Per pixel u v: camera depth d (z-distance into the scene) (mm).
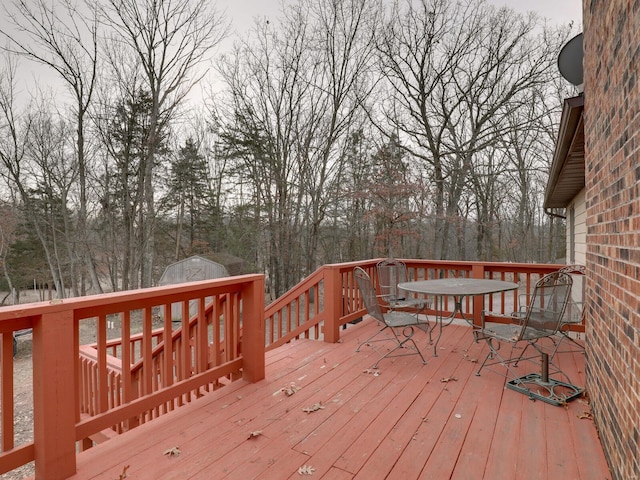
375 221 14250
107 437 4086
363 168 14578
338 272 4414
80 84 11992
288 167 14961
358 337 4566
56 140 13641
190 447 2105
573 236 7965
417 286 3793
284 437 2221
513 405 2654
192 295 2656
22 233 16656
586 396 2740
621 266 1755
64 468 1795
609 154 1991
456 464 1943
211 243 18859
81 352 4465
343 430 2305
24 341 11727
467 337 4559
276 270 15648
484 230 16328
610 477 1834
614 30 1834
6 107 13125
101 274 14898
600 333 2229
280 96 14594
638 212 1514
